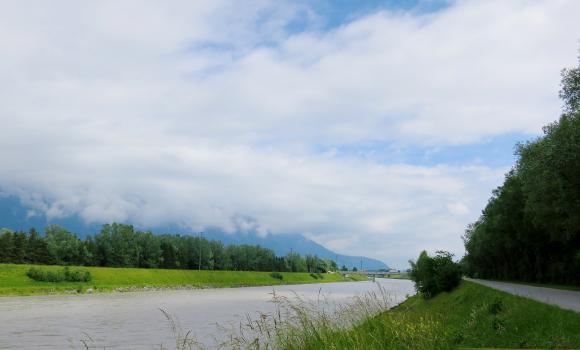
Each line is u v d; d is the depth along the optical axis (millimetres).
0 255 109000
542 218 41969
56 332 40062
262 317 12445
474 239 83125
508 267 71188
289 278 188375
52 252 121875
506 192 58406
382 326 12805
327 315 13195
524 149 45562
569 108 38625
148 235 153375
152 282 122812
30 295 85688
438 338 12836
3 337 37250
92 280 107625
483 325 20062
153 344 32875
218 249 181000
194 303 73250
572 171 33656
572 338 15719
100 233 141625
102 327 43312
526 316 18766
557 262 53719
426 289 46000
